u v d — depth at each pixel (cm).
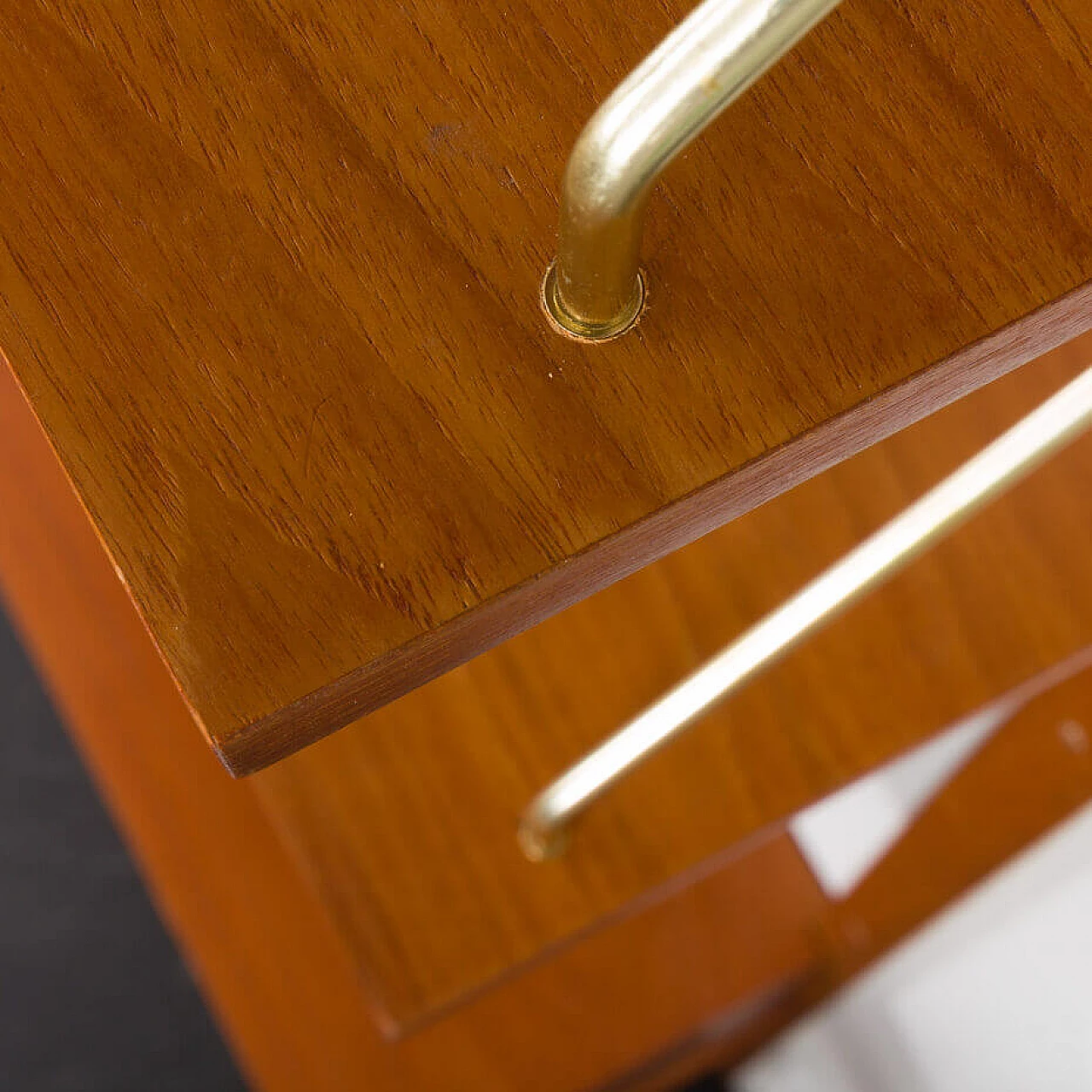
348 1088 78
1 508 78
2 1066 102
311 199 31
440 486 30
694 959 80
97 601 79
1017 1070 73
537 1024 79
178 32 31
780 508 58
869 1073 85
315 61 31
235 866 80
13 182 31
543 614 32
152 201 31
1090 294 31
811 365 31
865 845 80
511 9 32
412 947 58
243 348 31
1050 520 59
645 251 31
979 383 33
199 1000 105
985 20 32
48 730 107
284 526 30
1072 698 75
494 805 59
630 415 31
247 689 30
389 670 31
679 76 27
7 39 31
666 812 58
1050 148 31
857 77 31
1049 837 71
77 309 31
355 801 59
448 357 31
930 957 77
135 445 30
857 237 31
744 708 58
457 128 31
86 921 105
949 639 58
